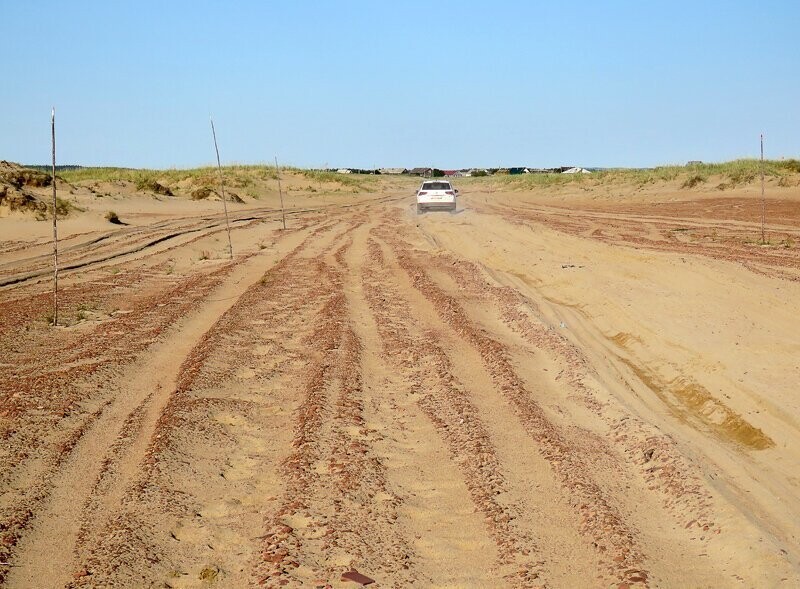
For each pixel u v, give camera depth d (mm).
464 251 27516
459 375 11297
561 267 21594
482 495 7371
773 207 42688
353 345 12992
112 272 23578
